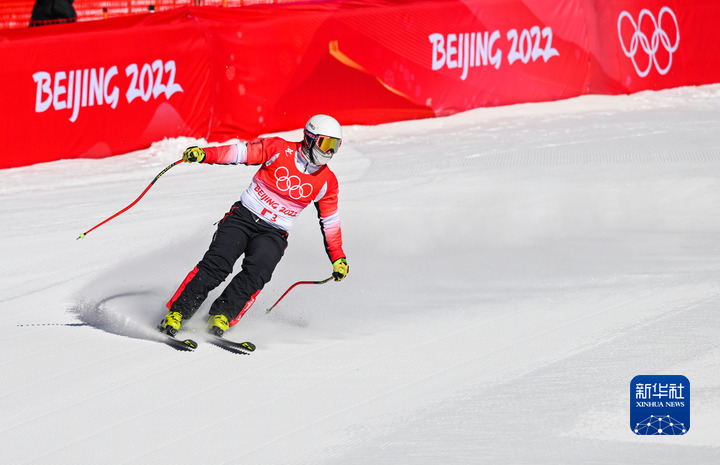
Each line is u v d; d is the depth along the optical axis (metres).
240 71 49.03
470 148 46.44
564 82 61.41
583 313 20.97
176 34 46.69
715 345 18.14
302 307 22.73
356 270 26.39
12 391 17.28
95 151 45.06
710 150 42.75
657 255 26.44
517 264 26.31
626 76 63.56
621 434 14.45
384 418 15.63
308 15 50.97
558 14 60.38
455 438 14.61
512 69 59.03
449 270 25.98
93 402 16.70
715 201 33.16
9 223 33.25
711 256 25.92
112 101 45.16
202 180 40.91
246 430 15.38
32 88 42.72
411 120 55.44
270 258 20.36
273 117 50.53
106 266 27.03
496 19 57.81
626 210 32.62
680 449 13.85
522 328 20.16
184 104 47.47
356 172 41.41
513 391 16.45
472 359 18.38
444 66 56.12
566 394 16.16
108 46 44.66
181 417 15.98
